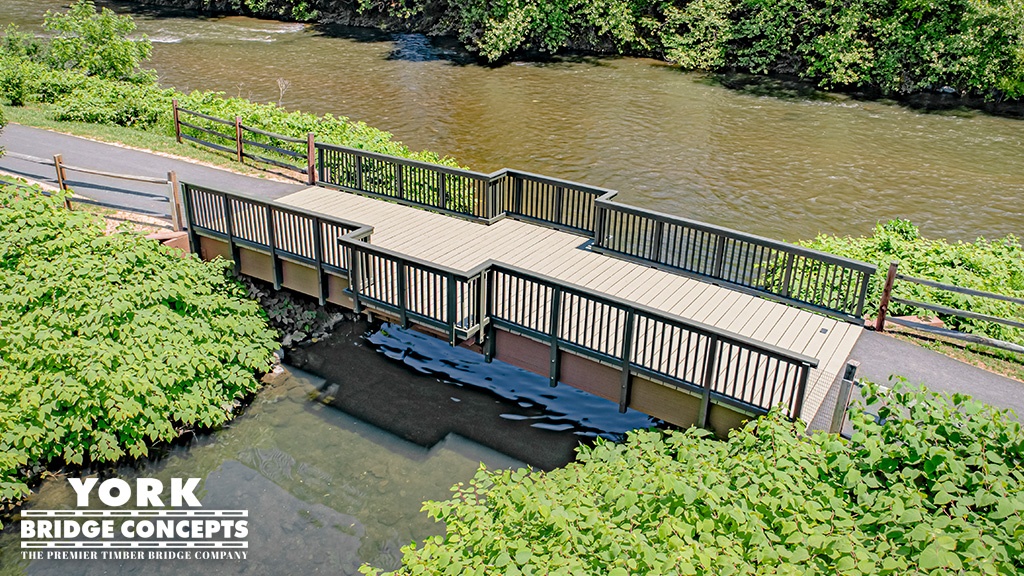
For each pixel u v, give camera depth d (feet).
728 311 33.63
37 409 31.73
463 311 33.01
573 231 40.70
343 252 36.42
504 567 21.09
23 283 35.40
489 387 37.29
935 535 19.47
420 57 111.45
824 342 31.71
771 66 105.19
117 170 51.08
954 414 23.95
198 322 37.11
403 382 37.63
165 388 33.94
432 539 23.44
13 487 30.01
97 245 37.88
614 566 19.97
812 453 23.79
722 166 70.79
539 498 22.74
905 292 37.19
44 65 71.41
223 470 32.01
